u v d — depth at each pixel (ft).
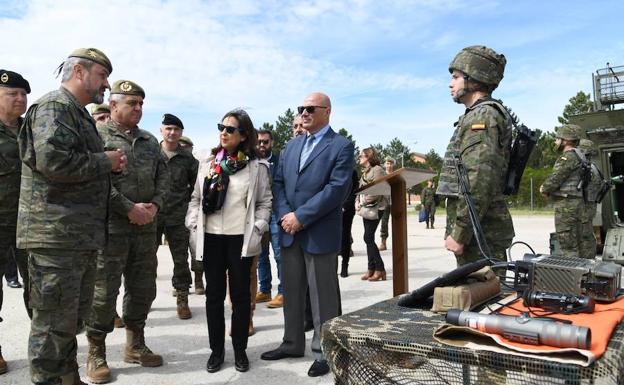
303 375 12.08
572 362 4.46
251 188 12.74
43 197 9.62
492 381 5.43
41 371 9.68
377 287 21.90
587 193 21.57
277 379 11.84
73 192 9.81
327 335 5.84
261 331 15.89
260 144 17.53
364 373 5.92
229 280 12.75
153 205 12.68
